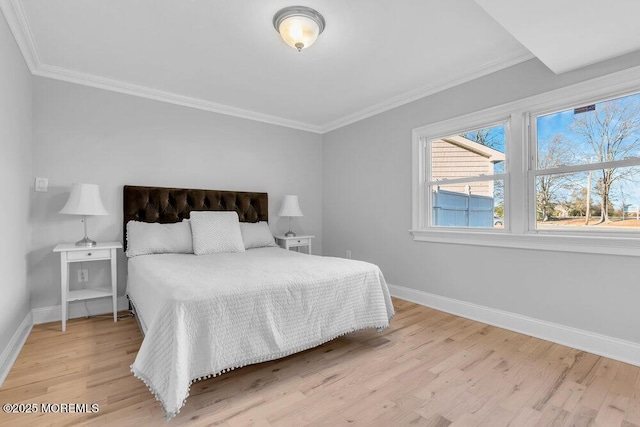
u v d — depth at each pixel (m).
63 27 2.16
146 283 2.01
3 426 1.39
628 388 1.73
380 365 1.99
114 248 2.72
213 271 2.10
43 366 1.94
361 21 2.10
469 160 3.02
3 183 1.88
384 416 1.49
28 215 2.58
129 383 1.76
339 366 1.98
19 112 2.28
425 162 3.36
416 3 1.92
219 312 1.62
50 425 1.40
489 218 2.86
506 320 2.62
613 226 2.18
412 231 3.33
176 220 3.32
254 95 3.42
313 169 4.61
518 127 2.57
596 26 1.75
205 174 3.66
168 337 1.49
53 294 2.79
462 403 1.60
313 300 1.99
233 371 1.91
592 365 1.99
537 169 2.52
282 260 2.58
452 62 2.68
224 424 1.43
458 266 2.98
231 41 2.35
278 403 1.59
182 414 1.50
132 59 2.62
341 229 4.33
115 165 3.10
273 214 4.23
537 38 1.88
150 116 3.30
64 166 2.85
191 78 2.99
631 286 2.03
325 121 4.36
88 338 2.38
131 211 3.07
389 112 3.65
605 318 2.13
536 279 2.46
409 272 3.43
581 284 2.23
